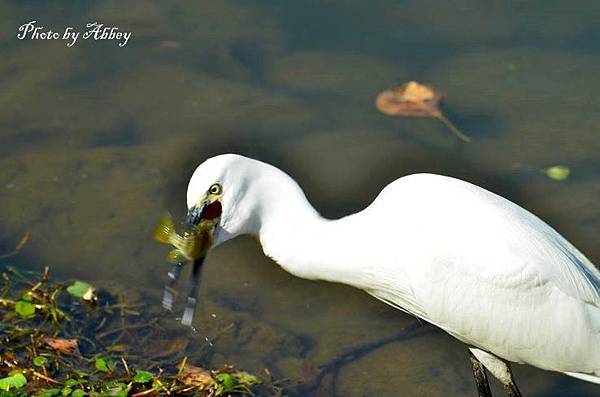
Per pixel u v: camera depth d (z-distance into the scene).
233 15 16.05
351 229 9.33
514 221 9.17
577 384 10.69
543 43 15.19
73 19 15.80
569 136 13.62
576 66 14.69
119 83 14.59
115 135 13.69
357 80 14.58
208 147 13.53
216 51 15.26
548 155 13.33
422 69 14.70
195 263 8.97
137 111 14.11
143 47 15.30
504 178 13.02
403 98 14.18
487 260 8.98
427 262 9.11
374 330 11.00
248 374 10.16
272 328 10.89
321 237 9.20
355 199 12.93
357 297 11.47
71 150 13.37
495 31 15.44
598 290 9.49
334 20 15.84
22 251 11.73
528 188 12.86
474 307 9.10
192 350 10.48
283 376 10.27
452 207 9.16
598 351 9.20
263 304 11.25
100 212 12.38
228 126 13.80
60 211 12.37
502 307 9.05
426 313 9.44
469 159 13.28
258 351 10.56
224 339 10.67
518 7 15.96
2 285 11.18
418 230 9.16
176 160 13.30
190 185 8.70
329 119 13.95
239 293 11.38
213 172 8.64
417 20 15.76
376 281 9.48
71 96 14.32
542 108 14.04
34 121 13.83
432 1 16.14
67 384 9.48
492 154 13.36
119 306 10.95
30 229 12.05
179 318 10.88
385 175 13.18
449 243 9.05
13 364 9.90
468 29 15.50
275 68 14.93
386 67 14.78
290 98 14.32
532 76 14.55
